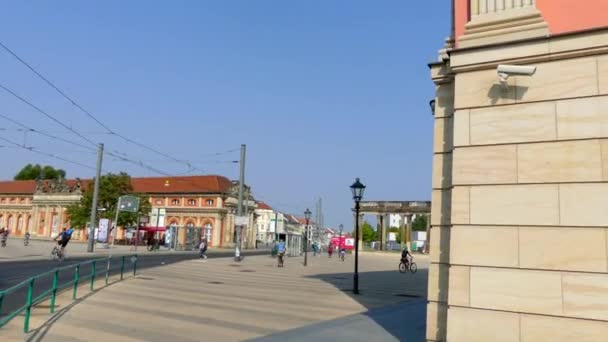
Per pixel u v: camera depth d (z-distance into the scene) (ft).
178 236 235.40
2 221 344.28
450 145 26.13
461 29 26.43
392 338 28.35
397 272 105.60
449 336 22.56
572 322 20.18
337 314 39.37
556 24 23.72
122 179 234.38
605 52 21.07
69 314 33.96
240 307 41.14
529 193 21.77
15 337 26.14
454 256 22.98
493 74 23.38
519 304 21.30
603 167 20.45
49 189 318.65
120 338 27.22
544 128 21.84
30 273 62.59
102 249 156.04
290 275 83.10
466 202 23.08
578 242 20.49
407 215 225.56
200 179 285.43
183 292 50.16
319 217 304.71
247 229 299.58
